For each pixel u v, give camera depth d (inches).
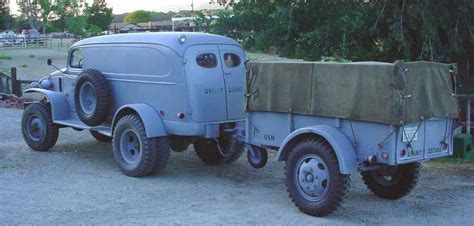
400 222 274.1
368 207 299.7
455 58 474.3
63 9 3996.1
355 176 372.5
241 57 368.8
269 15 521.0
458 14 430.0
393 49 478.3
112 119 386.3
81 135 514.3
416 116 259.8
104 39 394.3
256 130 310.7
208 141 378.9
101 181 348.5
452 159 427.5
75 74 417.7
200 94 345.1
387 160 256.5
